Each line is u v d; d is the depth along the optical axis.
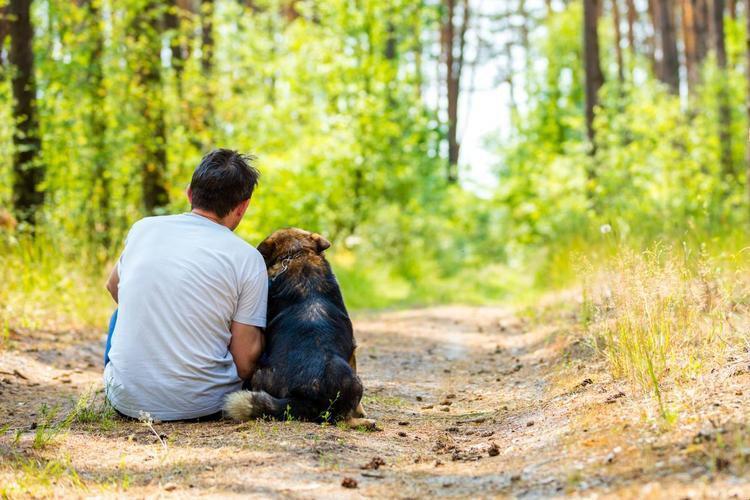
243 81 20.98
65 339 8.25
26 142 12.01
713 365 4.85
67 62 13.16
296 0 30.72
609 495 3.13
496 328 10.95
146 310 4.81
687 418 3.91
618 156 20.42
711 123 21.78
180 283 4.79
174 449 4.21
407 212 23.62
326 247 5.34
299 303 4.97
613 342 6.01
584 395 5.21
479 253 29.59
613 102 23.36
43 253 9.92
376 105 23.05
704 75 22.83
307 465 3.90
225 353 4.94
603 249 10.13
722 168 21.31
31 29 12.01
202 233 4.92
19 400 5.72
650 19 37.62
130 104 14.48
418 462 4.14
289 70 23.45
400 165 24.20
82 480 3.68
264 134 20.47
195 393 4.81
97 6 13.88
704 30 29.41
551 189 23.70
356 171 22.56
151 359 4.80
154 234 4.95
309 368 4.72
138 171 14.88
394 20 24.42
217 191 4.96
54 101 12.89
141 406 4.82
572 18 40.41
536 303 12.10
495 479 3.66
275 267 5.20
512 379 6.84
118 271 5.09
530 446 4.21
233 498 3.39
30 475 3.65
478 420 5.30
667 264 5.68
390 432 4.87
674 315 5.55
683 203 14.59
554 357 7.20
